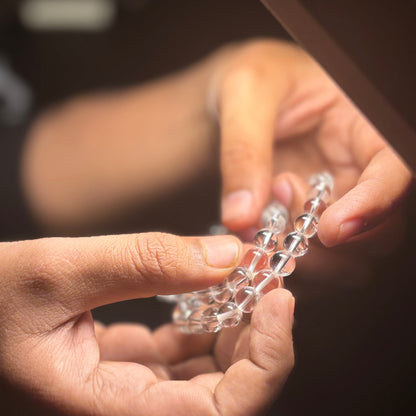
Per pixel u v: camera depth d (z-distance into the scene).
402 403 0.42
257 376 0.32
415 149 0.26
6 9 0.73
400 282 0.43
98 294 0.33
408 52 0.26
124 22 0.73
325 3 0.26
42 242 0.33
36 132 0.66
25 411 0.33
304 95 0.43
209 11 0.69
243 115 0.42
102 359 0.38
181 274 0.32
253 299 0.32
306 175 0.40
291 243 0.32
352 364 0.43
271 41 0.52
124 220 0.59
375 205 0.32
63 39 0.73
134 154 0.61
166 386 0.32
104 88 0.71
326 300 0.43
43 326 0.33
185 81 0.65
